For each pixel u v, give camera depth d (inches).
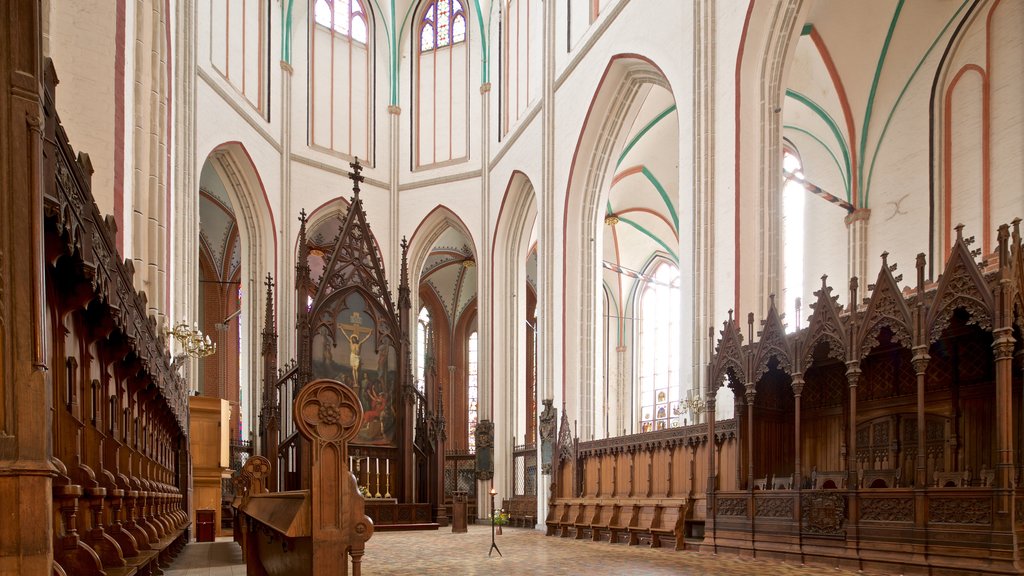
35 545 151.4
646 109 1158.3
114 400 338.3
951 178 861.2
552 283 1119.0
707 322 706.8
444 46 1552.7
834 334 474.9
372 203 1507.1
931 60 884.6
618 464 780.0
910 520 413.1
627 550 608.7
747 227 683.4
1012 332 395.2
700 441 626.5
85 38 520.1
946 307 406.9
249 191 1285.7
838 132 997.8
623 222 1566.2
